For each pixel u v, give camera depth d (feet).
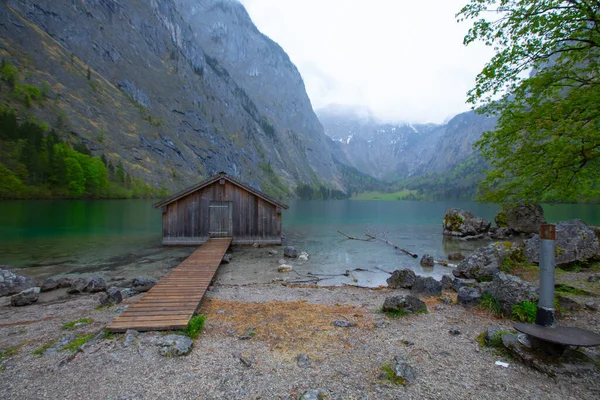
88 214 158.61
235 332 24.90
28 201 230.48
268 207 80.74
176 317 26.71
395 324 26.20
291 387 16.87
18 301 35.65
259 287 43.50
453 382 16.93
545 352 18.42
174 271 46.01
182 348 20.72
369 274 55.93
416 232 119.65
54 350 21.30
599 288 34.73
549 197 45.14
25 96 370.94
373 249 81.51
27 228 105.91
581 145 36.65
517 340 19.83
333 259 68.44
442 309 30.07
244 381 17.43
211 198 78.43
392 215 223.10
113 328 24.13
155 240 84.94
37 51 471.62
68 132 383.86
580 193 41.83
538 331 18.21
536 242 53.72
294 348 21.75
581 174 41.01
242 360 19.60
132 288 40.37
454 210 113.60
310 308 31.91
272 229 80.89
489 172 49.16
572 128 36.83
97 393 16.31
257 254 70.95
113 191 331.16
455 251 80.12
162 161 500.33
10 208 174.50
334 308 32.12
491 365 18.61
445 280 42.24
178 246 76.79
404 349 21.25
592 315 26.32
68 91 456.04
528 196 46.47
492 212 235.61
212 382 17.34
